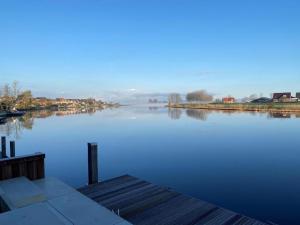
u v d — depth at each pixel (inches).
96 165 235.0
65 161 403.9
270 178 300.2
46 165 379.9
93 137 635.5
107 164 375.2
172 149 476.4
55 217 125.8
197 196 247.0
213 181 291.9
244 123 876.6
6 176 186.9
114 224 124.1
